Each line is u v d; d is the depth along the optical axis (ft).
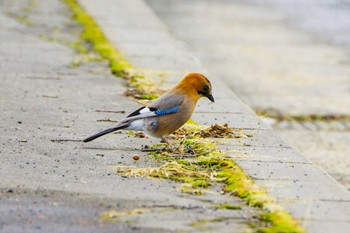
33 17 82.17
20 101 49.90
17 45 68.23
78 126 44.47
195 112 48.37
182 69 61.41
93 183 34.53
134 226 29.55
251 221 30.48
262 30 99.55
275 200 32.60
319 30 100.48
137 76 57.88
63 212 30.83
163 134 39.27
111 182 34.78
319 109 65.98
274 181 35.19
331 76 77.82
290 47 90.33
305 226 30.04
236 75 76.59
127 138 42.11
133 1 97.76
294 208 31.89
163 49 69.26
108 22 81.46
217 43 90.99
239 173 35.94
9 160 37.68
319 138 58.23
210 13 110.42
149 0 119.65
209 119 46.80
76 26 78.74
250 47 89.56
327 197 33.37
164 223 29.94
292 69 80.02
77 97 51.49
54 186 33.94
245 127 45.27
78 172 36.11
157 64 62.69
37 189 33.45
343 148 55.72
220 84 57.52
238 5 117.39
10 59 62.59
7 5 88.58
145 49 68.85
